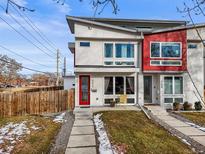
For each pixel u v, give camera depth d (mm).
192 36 21047
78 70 19953
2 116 18062
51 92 20766
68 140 11398
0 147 10875
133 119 15680
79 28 20047
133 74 20734
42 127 14227
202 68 21344
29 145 10930
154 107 19281
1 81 55000
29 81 74250
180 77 21000
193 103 20984
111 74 20672
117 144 10664
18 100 18875
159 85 20766
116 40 20562
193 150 10109
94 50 20344
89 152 9750
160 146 10469
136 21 23703
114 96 20688
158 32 20484
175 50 20719
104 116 16312
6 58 55750
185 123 15156
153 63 20484
